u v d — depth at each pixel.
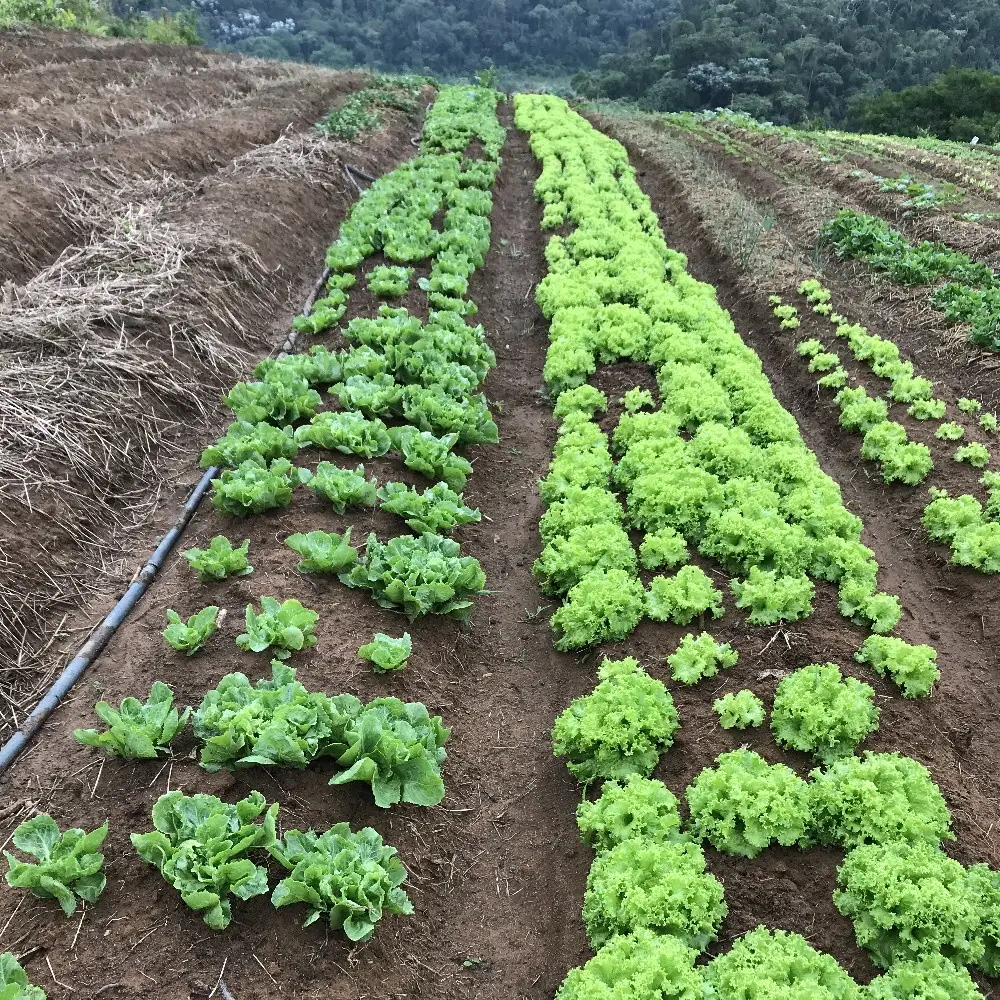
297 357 10.16
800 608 7.12
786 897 5.14
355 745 5.28
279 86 24.84
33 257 10.96
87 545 7.54
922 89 39.69
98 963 4.36
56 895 4.54
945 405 10.20
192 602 6.85
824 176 20.77
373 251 14.70
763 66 54.31
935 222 16.25
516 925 5.40
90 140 16.36
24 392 8.29
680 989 4.50
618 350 11.62
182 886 4.52
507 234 17.94
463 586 7.35
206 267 11.73
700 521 8.31
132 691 6.03
